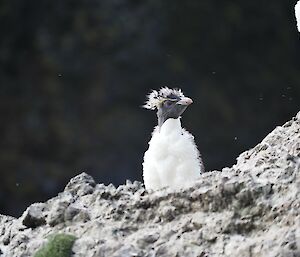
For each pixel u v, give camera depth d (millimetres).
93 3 30094
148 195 10312
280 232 9172
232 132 30406
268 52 31766
